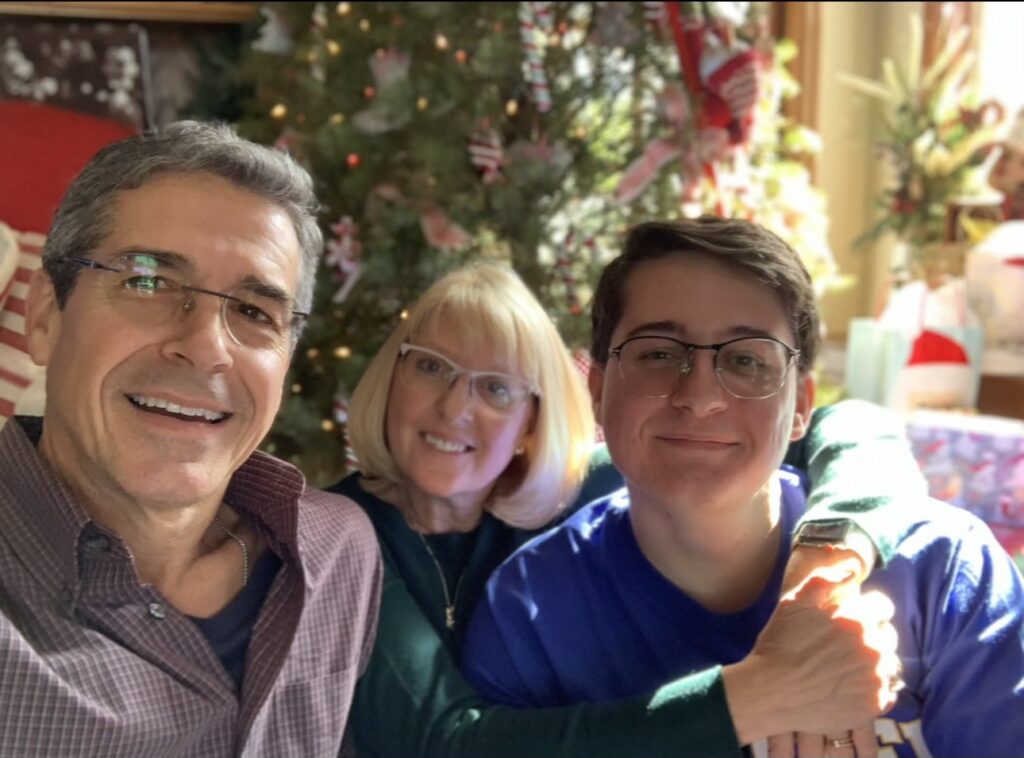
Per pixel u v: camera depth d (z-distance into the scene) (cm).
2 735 87
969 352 249
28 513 97
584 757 100
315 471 236
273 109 260
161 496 95
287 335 105
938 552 109
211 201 97
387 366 145
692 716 98
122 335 93
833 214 362
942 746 107
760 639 103
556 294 232
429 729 111
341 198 244
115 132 191
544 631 117
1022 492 190
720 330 108
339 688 112
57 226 98
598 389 124
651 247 113
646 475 110
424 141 220
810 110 347
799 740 105
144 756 95
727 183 236
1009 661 103
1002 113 273
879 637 100
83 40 313
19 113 184
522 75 227
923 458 199
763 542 115
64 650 92
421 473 140
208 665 100
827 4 350
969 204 273
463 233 224
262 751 105
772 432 107
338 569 117
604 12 229
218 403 97
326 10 248
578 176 235
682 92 226
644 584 116
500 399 141
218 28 332
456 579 143
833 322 367
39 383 135
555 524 149
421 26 225
